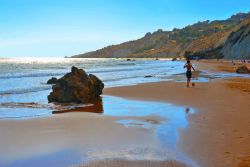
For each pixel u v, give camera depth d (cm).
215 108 1497
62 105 1769
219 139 941
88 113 1467
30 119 1314
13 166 766
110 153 842
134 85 2834
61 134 1059
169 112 1452
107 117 1355
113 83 3209
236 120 1207
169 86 2695
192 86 2634
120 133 1062
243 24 13200
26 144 941
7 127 1162
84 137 1016
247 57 11512
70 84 1905
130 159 786
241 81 3125
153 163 752
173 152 835
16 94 2292
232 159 762
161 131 1074
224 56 13325
